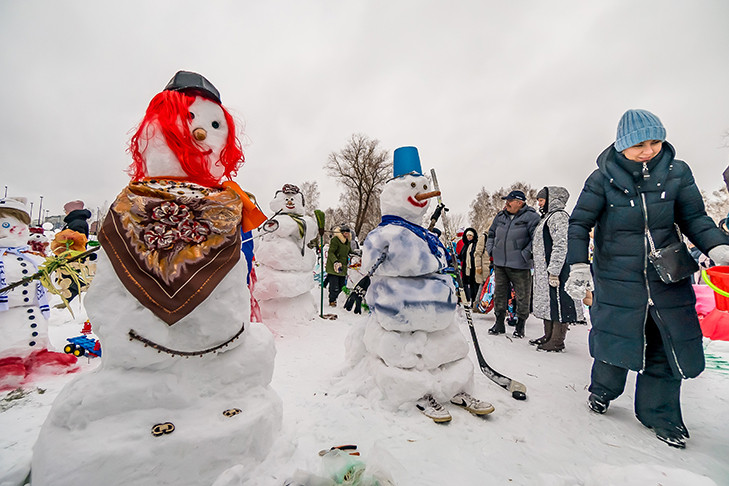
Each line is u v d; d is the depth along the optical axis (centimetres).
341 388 263
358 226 2955
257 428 161
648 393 214
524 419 229
